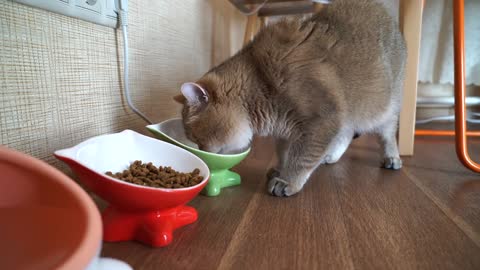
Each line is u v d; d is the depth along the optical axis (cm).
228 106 116
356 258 69
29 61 82
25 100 82
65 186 51
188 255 70
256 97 114
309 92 108
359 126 138
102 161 85
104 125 111
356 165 148
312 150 111
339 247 74
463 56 126
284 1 212
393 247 74
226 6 236
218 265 66
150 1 132
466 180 125
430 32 248
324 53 113
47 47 87
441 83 267
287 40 114
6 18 76
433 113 283
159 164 96
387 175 131
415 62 156
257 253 71
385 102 135
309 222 86
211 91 116
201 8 190
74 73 97
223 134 119
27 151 83
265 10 232
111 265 58
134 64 125
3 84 76
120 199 70
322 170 139
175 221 79
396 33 139
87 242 42
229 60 125
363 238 78
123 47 117
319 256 70
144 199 70
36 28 83
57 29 90
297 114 110
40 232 50
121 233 75
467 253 72
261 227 83
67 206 50
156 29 139
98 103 108
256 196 105
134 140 94
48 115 89
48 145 89
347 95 118
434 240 77
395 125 144
